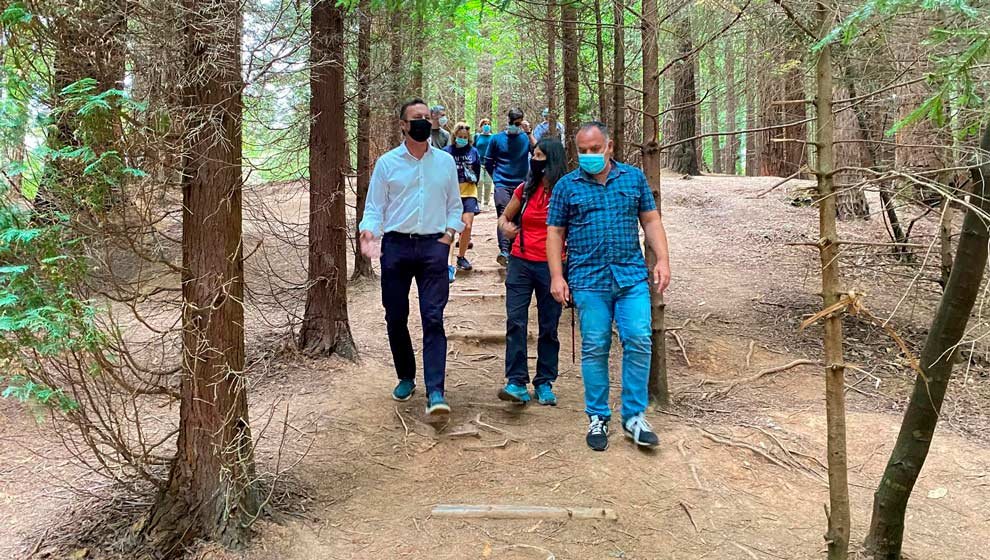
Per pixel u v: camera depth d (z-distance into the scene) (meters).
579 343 5.47
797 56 4.33
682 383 4.62
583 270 3.51
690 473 3.29
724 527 2.86
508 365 4.08
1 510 2.92
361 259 7.12
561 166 3.87
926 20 2.95
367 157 7.11
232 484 2.57
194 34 2.39
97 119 2.15
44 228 2.12
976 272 2.38
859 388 4.67
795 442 3.69
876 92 2.44
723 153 22.33
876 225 8.09
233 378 2.61
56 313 2.12
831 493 2.40
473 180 6.99
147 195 2.36
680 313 5.95
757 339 5.43
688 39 4.59
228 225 2.55
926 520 3.04
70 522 2.75
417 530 2.76
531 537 2.73
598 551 2.65
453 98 17.14
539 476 3.23
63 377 2.58
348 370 4.57
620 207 3.47
